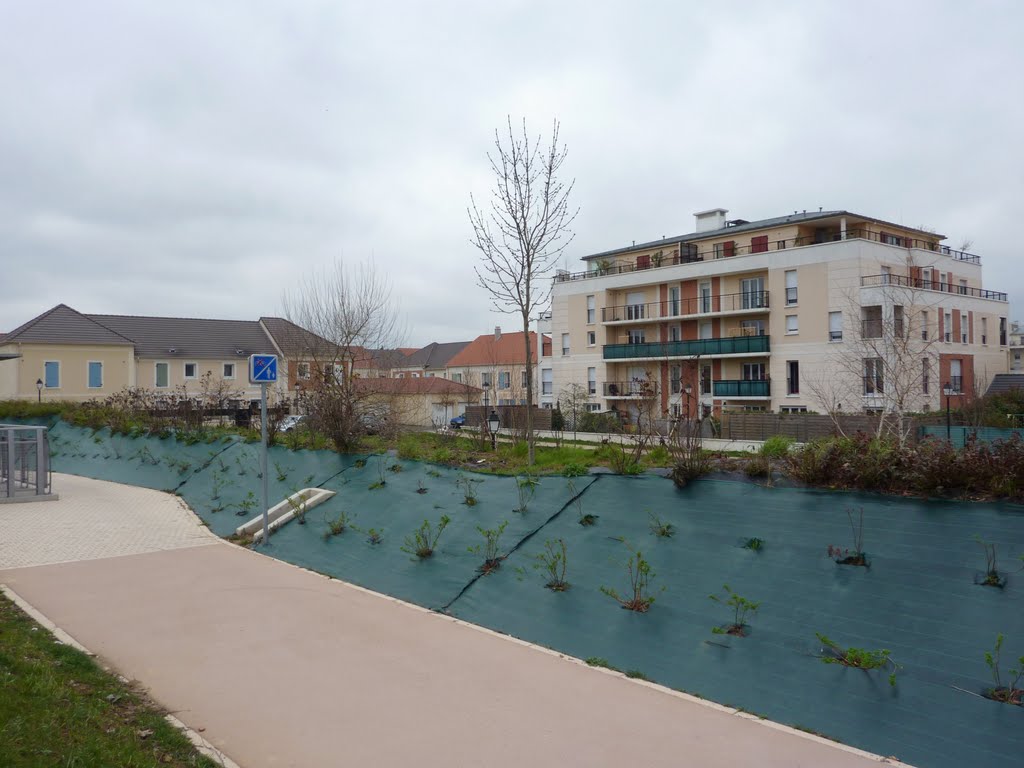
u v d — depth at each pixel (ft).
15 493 46.32
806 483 26.48
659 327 134.41
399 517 33.53
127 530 37.91
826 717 16.12
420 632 22.47
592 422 108.27
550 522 28.89
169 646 20.94
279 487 44.06
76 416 84.64
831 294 108.99
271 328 174.19
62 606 24.66
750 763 14.28
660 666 19.22
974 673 16.30
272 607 24.98
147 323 165.58
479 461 40.65
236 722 16.11
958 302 117.08
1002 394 101.30
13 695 15.30
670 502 27.76
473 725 15.99
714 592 21.88
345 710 16.76
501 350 211.82
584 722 16.16
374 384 64.28
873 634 18.39
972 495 22.72
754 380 117.60
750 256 119.03
